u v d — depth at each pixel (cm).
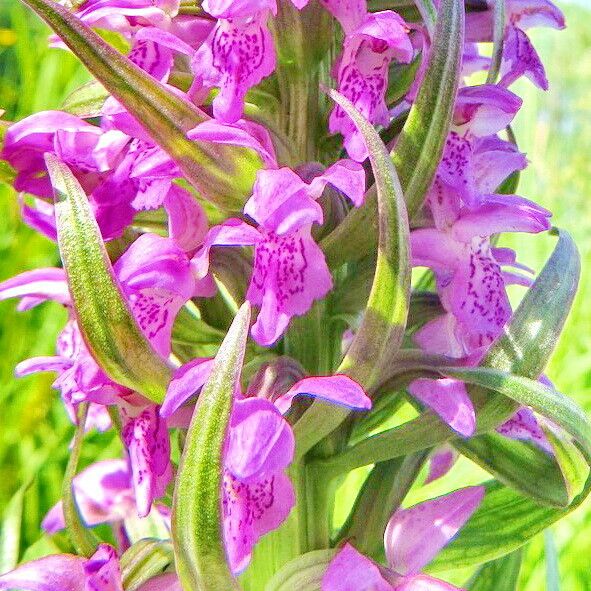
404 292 8
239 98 8
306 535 9
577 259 9
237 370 7
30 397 20
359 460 9
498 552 10
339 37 9
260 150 8
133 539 12
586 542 18
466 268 9
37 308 21
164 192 9
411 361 9
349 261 9
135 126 9
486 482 10
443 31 8
